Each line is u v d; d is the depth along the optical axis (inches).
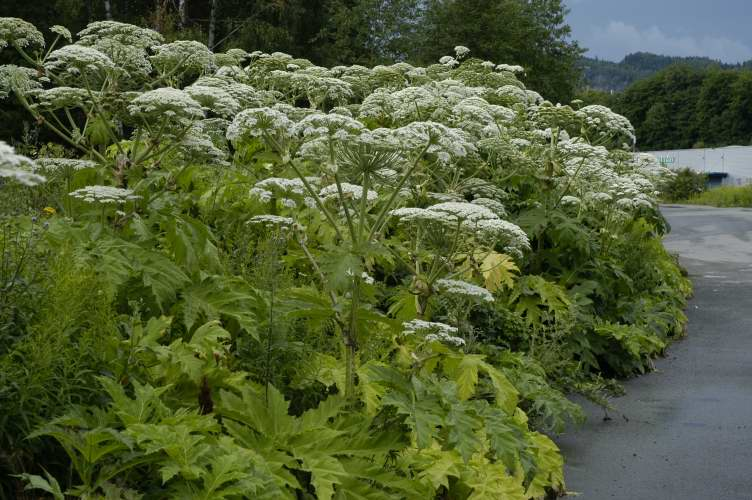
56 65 287.0
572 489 265.4
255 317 221.1
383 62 1475.1
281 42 1224.2
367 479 195.6
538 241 436.8
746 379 409.1
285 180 253.6
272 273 237.3
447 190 346.9
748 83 4510.3
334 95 377.7
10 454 155.5
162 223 235.0
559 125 466.6
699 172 2805.1
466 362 245.4
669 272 616.7
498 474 234.8
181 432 161.9
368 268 292.0
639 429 328.8
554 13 1803.6
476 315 360.8
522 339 370.9
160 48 325.7
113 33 313.1
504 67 558.9
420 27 1668.3
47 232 205.0
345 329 212.8
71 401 171.5
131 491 157.1
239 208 310.0
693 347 479.8
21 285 174.2
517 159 403.5
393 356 271.0
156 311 215.8
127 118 275.1
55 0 1018.1
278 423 191.6
